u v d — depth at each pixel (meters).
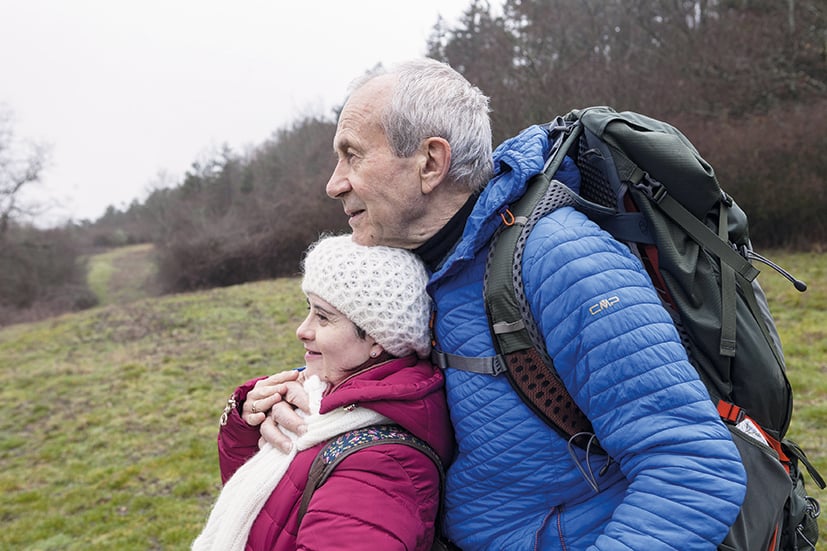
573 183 1.26
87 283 29.17
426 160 1.16
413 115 1.13
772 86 15.19
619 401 1.00
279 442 1.30
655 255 1.17
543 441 1.11
